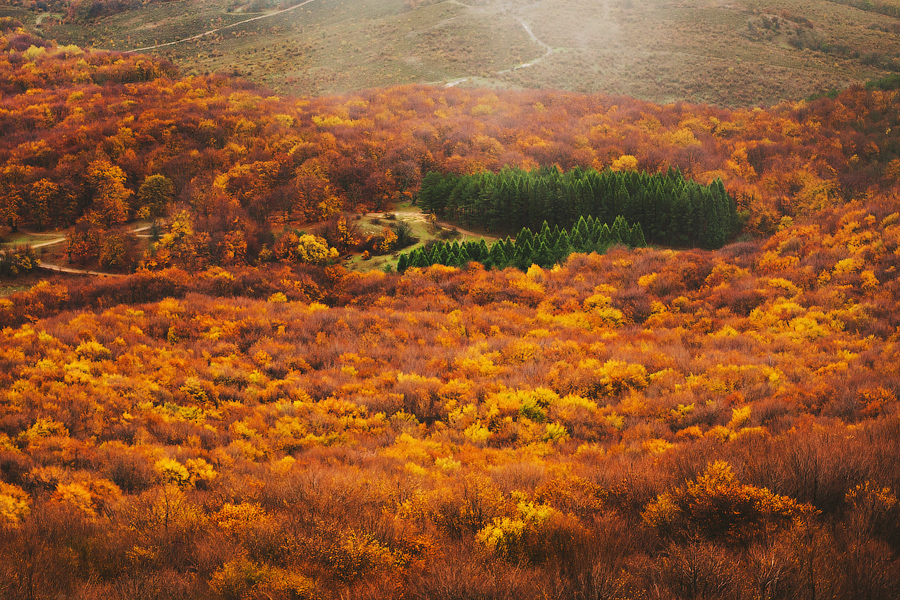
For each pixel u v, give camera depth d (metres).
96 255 108.56
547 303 74.50
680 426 37.19
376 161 143.12
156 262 105.44
